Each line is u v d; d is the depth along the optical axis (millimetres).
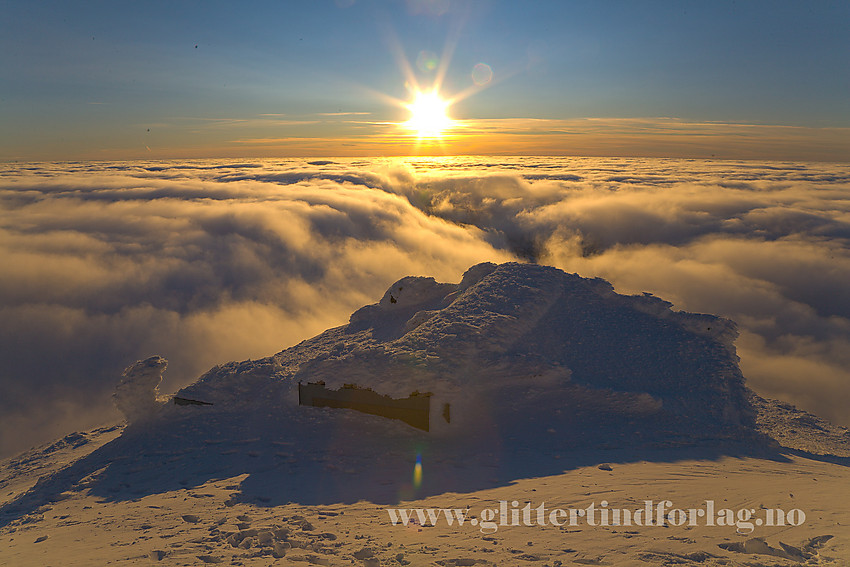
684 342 14422
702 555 5766
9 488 14062
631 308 15641
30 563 6816
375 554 6230
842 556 5609
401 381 11977
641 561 5652
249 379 13406
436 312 14914
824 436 15203
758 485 8898
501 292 15203
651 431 11859
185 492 9812
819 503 7770
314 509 8359
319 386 12469
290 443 11609
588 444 11266
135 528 8031
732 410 12852
